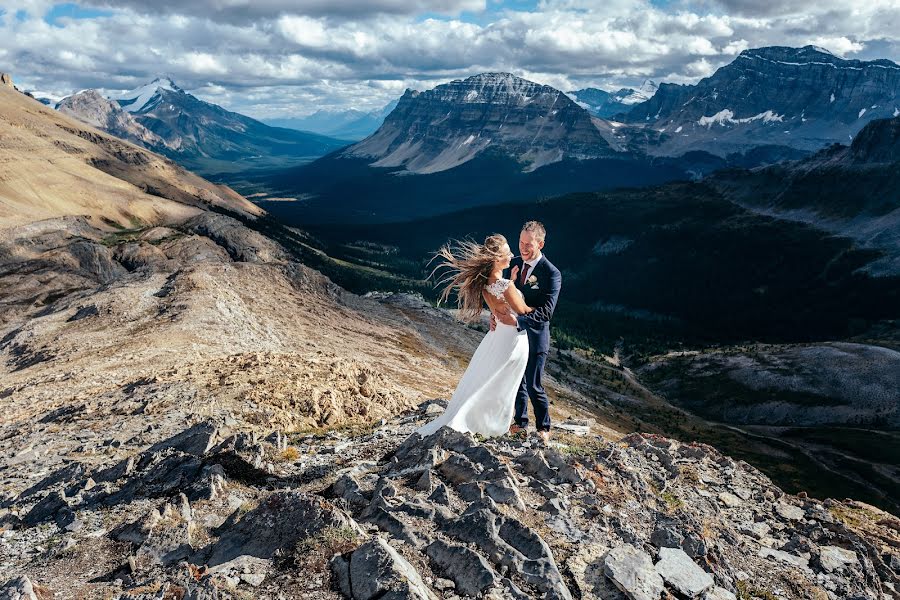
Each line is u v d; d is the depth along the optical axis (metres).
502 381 10.32
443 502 7.92
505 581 6.23
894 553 10.72
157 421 21.34
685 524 8.59
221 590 5.90
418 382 84.56
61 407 28.59
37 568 7.70
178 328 60.41
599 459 10.56
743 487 11.59
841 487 164.50
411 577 5.88
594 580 6.68
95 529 8.77
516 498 8.08
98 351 51.38
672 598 6.67
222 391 24.59
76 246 174.38
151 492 9.89
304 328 99.12
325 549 6.51
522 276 10.20
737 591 7.41
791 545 9.38
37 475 17.03
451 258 9.68
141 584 6.79
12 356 58.19
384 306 176.12
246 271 122.31
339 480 8.98
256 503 8.73
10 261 186.25
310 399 23.23
